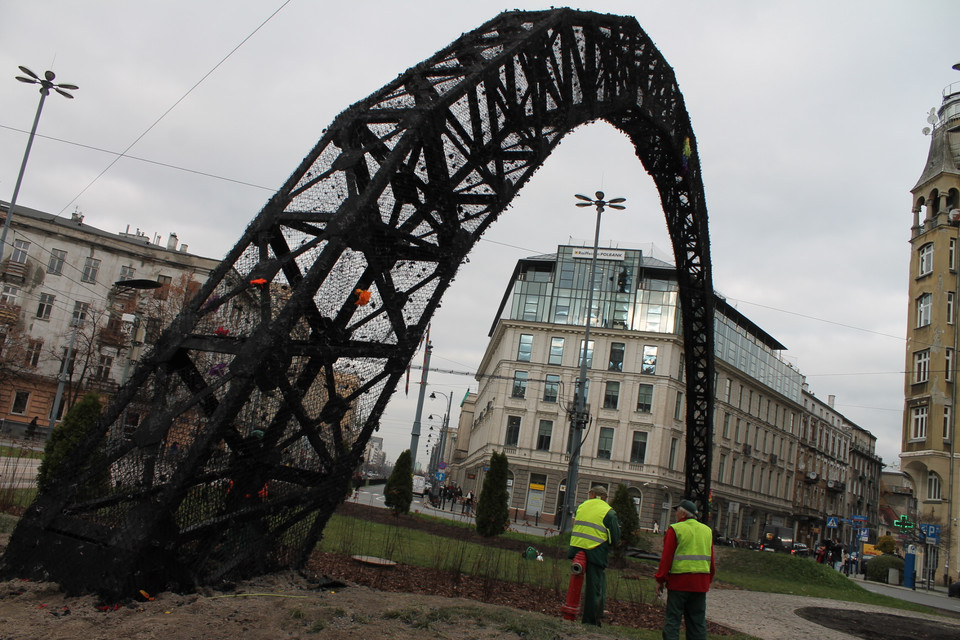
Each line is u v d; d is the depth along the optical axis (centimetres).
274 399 673
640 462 4547
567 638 573
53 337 4516
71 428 1183
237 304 703
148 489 591
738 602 1255
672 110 1362
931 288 3278
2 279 4350
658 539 2297
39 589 548
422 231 823
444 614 583
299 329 700
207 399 630
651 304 4825
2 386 4278
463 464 7700
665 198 1605
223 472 616
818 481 7406
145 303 3375
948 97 3519
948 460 3072
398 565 955
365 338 719
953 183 3294
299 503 675
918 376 3297
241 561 629
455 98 731
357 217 635
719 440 5303
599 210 3123
